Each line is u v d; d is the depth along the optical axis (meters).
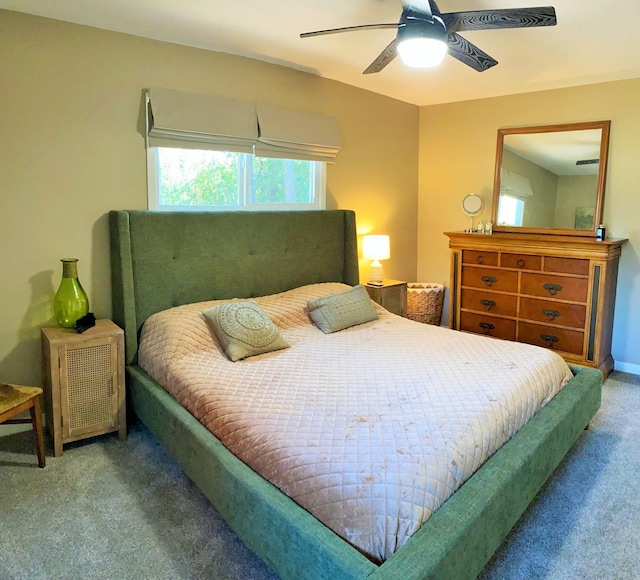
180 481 2.40
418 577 1.32
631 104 3.71
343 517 1.52
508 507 1.80
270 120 3.48
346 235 4.15
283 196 3.83
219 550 1.94
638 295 3.84
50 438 2.77
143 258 3.01
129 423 2.99
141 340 2.97
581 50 3.06
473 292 4.36
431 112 4.87
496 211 4.46
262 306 3.28
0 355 2.71
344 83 4.05
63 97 2.72
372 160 4.46
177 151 3.22
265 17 2.60
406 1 1.91
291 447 1.80
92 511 2.17
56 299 2.74
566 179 4.05
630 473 2.52
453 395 2.22
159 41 2.99
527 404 2.28
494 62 2.47
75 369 2.60
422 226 5.11
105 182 2.92
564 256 3.76
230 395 2.26
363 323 3.48
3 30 2.51
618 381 3.76
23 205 2.68
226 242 3.37
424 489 1.59
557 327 3.88
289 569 1.60
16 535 2.01
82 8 2.50
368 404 2.14
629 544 2.00
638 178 3.73
